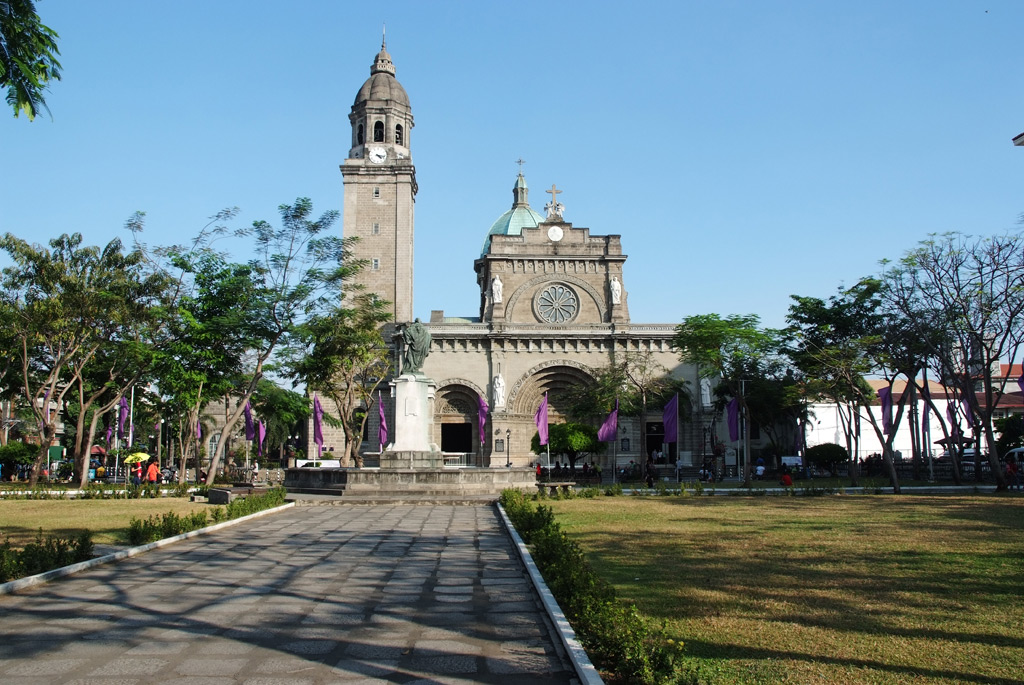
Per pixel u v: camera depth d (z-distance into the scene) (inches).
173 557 695.7
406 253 3134.8
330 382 2358.5
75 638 406.3
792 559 675.4
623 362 2733.8
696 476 2723.9
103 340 2004.2
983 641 401.4
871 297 2262.6
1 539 800.9
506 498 1183.6
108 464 2795.3
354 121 3302.2
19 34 464.8
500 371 2903.5
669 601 498.6
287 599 509.4
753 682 334.6
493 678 343.6
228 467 2332.7
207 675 343.3
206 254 1943.9
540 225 3075.8
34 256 1824.6
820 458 2778.1
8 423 2539.4
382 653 381.7
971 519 1019.9
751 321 2501.2
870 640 403.9
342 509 1242.6
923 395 2092.8
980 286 1782.7
